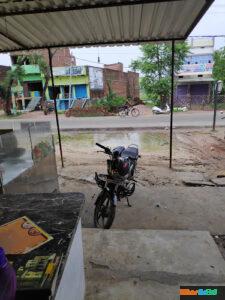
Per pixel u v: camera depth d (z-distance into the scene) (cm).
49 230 151
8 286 99
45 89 2555
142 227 373
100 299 216
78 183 568
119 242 294
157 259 264
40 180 433
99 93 2917
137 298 217
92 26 461
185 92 2856
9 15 387
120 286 230
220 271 246
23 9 377
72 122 1747
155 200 458
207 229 360
